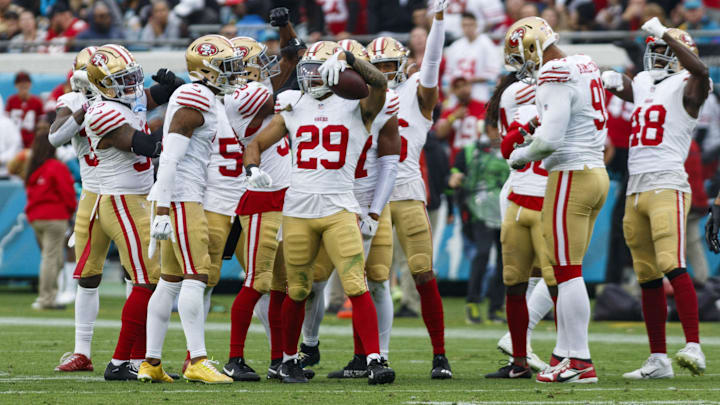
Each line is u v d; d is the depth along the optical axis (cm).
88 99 2280
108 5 5331
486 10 4991
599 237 4469
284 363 2127
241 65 2078
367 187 2223
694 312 2245
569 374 2084
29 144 4916
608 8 5050
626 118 4316
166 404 1720
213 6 5331
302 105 2059
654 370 2255
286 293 2208
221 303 4575
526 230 2252
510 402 1767
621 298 3978
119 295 5047
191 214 2034
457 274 4569
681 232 2280
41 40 5625
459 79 4288
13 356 2602
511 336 2259
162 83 2214
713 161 4331
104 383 2048
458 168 3878
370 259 2264
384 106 2094
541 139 2008
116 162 2158
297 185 2047
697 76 2255
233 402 1748
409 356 2772
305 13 5253
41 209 4188
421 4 5062
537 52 2067
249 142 2241
